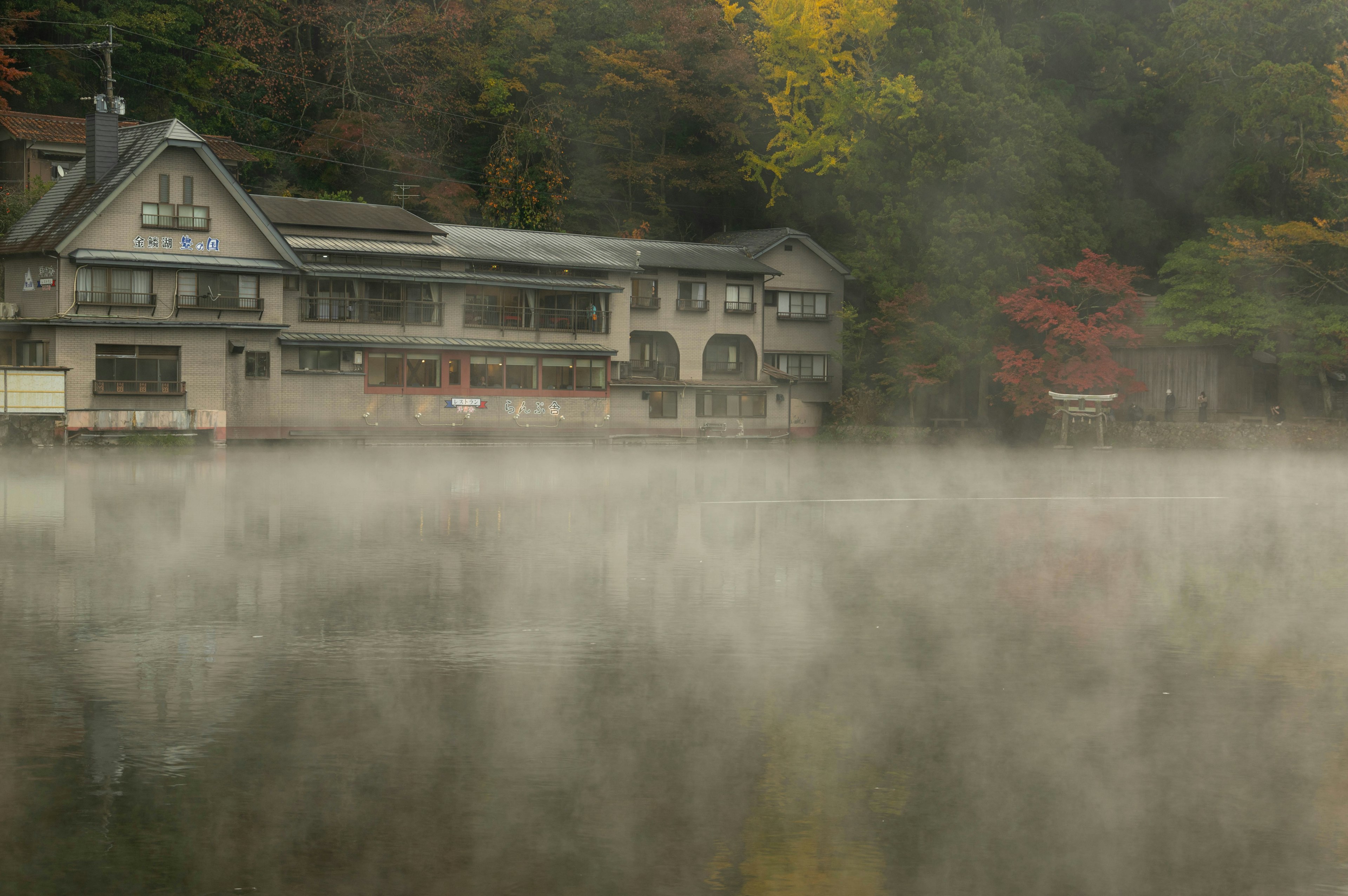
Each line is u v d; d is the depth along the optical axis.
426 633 10.44
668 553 16.25
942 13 60.66
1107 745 7.24
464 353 52.81
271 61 60.16
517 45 64.56
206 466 33.62
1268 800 6.31
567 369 55.88
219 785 6.34
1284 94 51.50
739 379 61.91
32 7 53.84
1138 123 66.19
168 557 15.02
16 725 7.41
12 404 39.97
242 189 46.41
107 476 28.72
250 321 47.22
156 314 45.03
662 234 68.12
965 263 55.94
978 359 55.66
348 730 7.37
